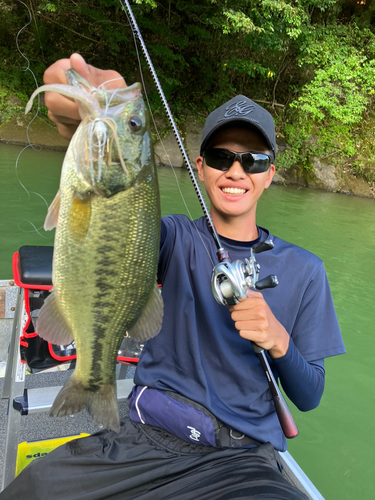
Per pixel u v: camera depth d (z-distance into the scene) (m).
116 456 1.29
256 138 1.44
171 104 13.05
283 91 14.47
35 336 1.95
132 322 1.19
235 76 14.23
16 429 1.54
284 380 1.37
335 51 13.67
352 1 14.89
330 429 2.84
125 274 1.14
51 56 12.43
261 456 1.30
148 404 1.37
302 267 1.49
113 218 1.10
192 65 14.08
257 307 1.19
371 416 3.01
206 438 1.31
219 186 1.48
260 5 12.00
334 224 8.44
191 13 12.88
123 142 1.08
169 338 1.45
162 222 1.52
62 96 1.12
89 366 1.18
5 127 10.31
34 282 1.90
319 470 2.48
